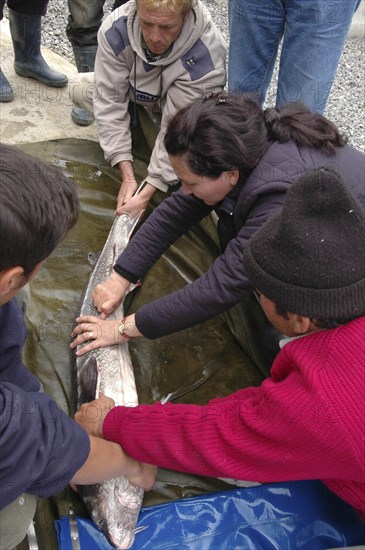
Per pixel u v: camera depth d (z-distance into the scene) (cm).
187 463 160
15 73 341
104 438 172
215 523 180
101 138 275
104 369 207
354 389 131
